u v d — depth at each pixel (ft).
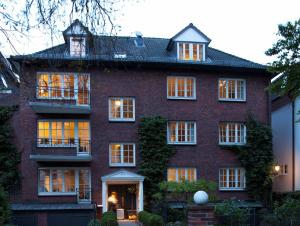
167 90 92.94
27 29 27.61
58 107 83.51
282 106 111.14
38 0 26.63
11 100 89.20
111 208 90.43
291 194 95.14
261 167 93.76
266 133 95.61
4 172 85.25
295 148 104.12
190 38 94.58
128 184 91.81
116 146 90.02
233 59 99.09
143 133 89.81
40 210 81.71
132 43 101.45
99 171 88.33
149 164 88.99
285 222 58.44
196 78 94.53
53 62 33.99
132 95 91.20
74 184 87.56
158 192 87.40
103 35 28.68
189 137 93.40
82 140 88.38
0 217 44.06
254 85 97.50
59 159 84.74
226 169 93.91
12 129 87.81
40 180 86.48
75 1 26.76
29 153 86.12
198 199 26.08
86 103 89.35
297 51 72.13
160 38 106.11
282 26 71.82
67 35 30.76
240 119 95.96
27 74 32.99
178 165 91.50
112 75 90.79
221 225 60.75
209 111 94.53
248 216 65.36
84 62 32.94
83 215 83.41
